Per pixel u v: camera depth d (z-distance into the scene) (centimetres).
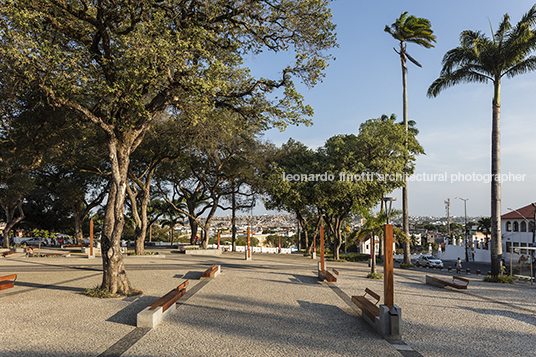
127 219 5316
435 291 1476
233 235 4319
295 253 5025
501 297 1376
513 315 1045
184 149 2712
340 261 3372
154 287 1329
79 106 1125
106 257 1170
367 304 960
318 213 3572
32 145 1667
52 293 1188
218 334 775
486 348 727
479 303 1226
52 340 708
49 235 3469
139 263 2253
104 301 1072
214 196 3491
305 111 1358
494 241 2038
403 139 3039
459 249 5991
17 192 3108
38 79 1144
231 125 1547
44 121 1555
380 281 1695
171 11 1174
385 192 3088
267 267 2227
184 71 1113
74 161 2477
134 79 1082
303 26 1258
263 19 1264
